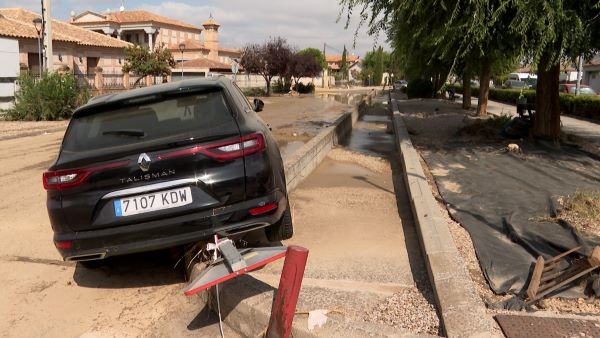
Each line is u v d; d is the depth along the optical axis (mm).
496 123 12930
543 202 6125
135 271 4777
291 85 59781
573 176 7711
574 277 3762
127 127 4125
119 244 3904
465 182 7484
